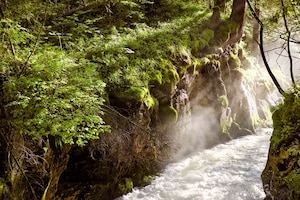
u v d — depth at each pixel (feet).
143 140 24.94
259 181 26.40
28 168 17.48
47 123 14.90
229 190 25.22
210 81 33.19
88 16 31.01
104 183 22.58
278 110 18.71
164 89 26.91
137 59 26.66
